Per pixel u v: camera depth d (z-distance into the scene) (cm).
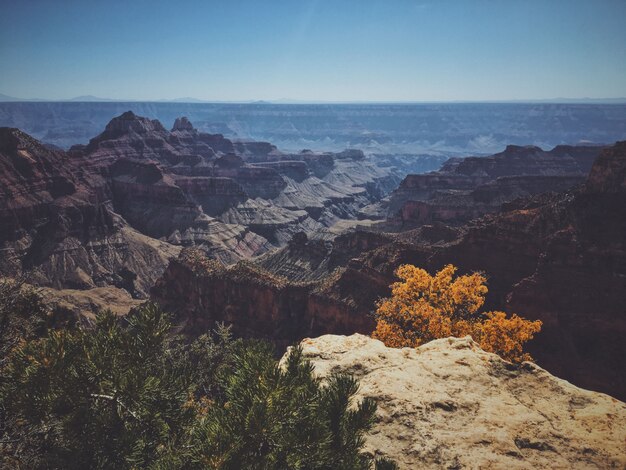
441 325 2588
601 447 867
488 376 1138
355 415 806
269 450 743
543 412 988
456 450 888
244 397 762
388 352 1304
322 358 1302
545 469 825
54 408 793
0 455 775
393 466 759
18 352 816
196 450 700
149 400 838
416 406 1018
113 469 768
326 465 740
